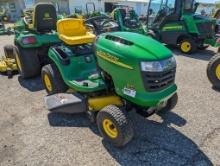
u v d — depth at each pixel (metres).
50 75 4.36
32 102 4.61
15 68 6.00
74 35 4.32
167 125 3.75
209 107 4.29
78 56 4.16
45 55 5.57
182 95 4.75
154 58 2.89
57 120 3.97
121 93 3.16
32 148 3.33
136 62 2.88
